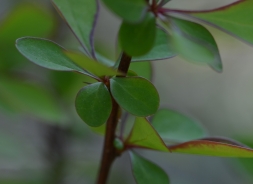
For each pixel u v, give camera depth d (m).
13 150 0.58
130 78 0.30
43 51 0.31
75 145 0.65
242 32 0.31
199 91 0.88
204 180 0.76
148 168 0.34
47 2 0.62
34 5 0.51
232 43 0.71
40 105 0.52
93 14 0.32
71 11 0.32
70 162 0.62
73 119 0.59
